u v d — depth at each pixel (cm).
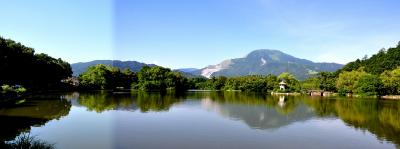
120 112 5831
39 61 11469
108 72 16800
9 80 9112
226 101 9250
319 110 6975
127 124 4491
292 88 16475
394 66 15788
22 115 5162
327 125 4800
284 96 13200
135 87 18012
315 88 15750
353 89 13912
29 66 9981
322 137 3919
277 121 5122
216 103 8419
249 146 3409
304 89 16062
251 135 3944
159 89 18325
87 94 11144
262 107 7506
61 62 15588
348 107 7775
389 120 5384
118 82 17725
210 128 4334
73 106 6694
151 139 3588
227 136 3850
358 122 5138
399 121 5284
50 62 13050
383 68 16050
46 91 12094
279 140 3709
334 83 15388
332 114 6203
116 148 3155
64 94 10725
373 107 7800
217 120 5072
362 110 7031
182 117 5331
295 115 5962
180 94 13075
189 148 3256
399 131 4362
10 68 8488
